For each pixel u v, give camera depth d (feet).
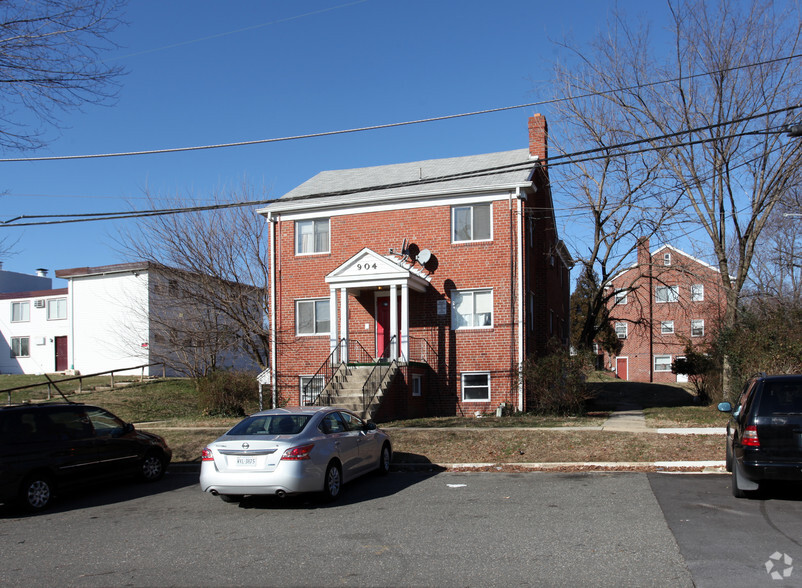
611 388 107.34
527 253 74.08
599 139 73.82
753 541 23.12
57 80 38.60
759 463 28.45
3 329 130.31
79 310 118.32
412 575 20.72
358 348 76.48
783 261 98.32
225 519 30.53
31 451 34.78
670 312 145.69
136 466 41.78
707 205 69.31
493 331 70.95
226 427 62.18
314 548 24.47
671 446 44.16
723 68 63.77
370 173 87.35
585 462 42.32
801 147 63.67
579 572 20.39
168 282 94.99
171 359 96.68
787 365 56.08
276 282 80.48
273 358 79.25
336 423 36.68
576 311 142.31
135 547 25.79
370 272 70.18
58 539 27.81
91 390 96.12
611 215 77.46
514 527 26.50
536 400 67.10
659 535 24.36
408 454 47.11
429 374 72.84
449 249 73.20
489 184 72.18
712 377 74.08
